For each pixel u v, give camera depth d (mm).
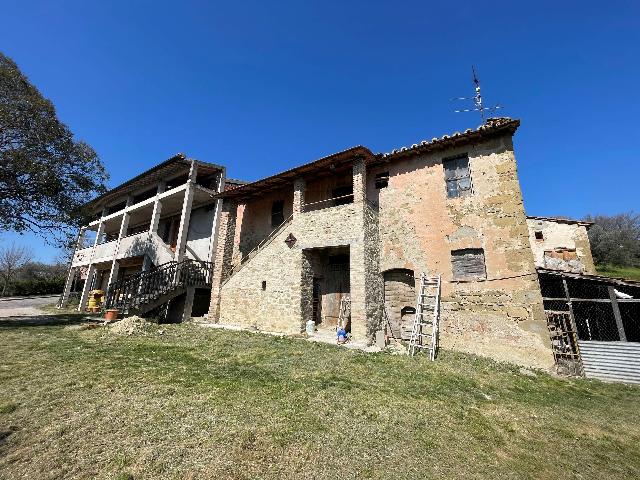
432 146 10414
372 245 10414
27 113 10883
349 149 10250
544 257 13617
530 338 8211
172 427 3865
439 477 3273
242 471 3123
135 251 16078
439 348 9102
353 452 3598
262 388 5281
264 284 11602
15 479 2898
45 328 9953
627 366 7352
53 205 12188
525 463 3680
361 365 6969
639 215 32375
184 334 9766
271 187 13188
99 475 2979
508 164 9352
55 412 4160
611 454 4035
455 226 9773
